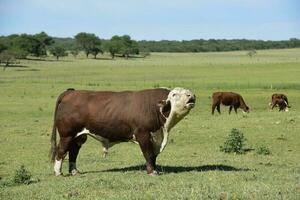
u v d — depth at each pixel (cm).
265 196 947
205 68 11900
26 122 3198
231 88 6338
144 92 1373
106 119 1366
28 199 1080
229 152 1995
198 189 1024
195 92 5728
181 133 2497
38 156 1978
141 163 1664
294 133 2378
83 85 6875
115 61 16925
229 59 17038
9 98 5022
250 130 2505
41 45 18962
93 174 1391
